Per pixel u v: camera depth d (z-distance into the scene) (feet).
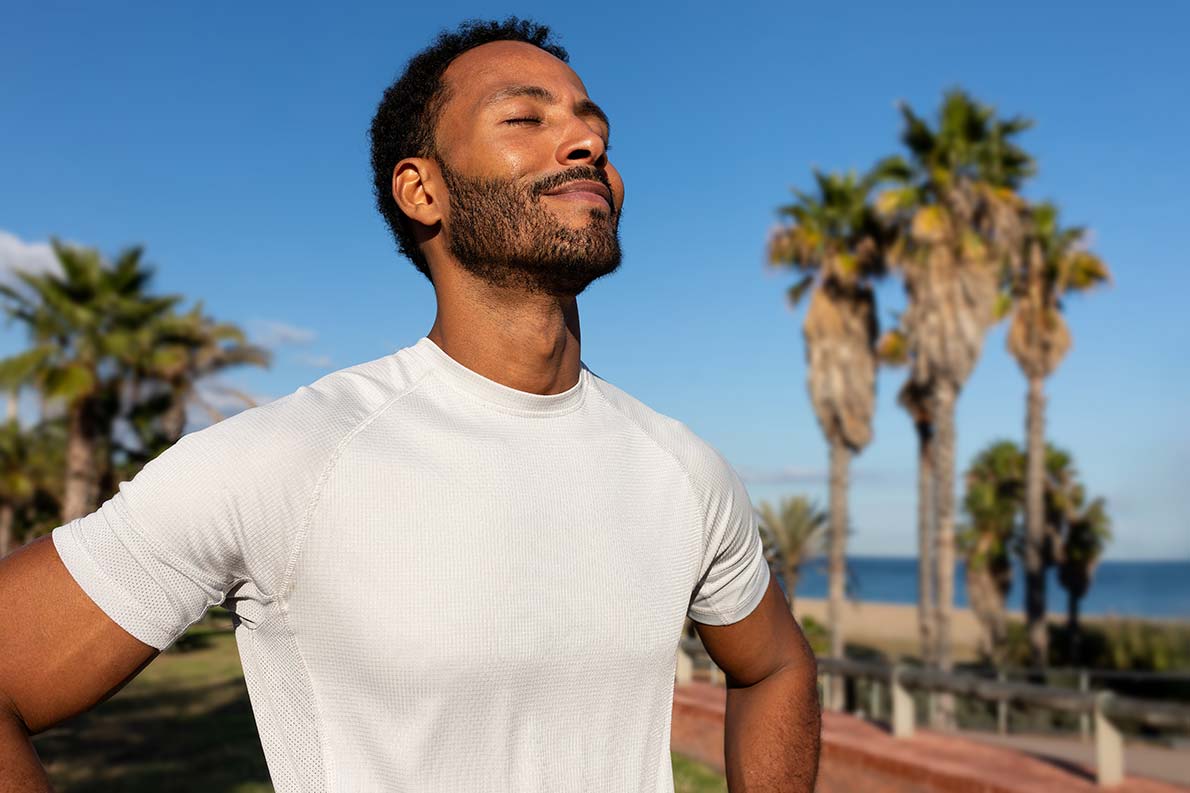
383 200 4.00
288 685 3.02
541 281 3.42
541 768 3.05
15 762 2.65
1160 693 60.23
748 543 4.02
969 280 59.21
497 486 3.18
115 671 2.83
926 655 70.23
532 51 3.69
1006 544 92.58
